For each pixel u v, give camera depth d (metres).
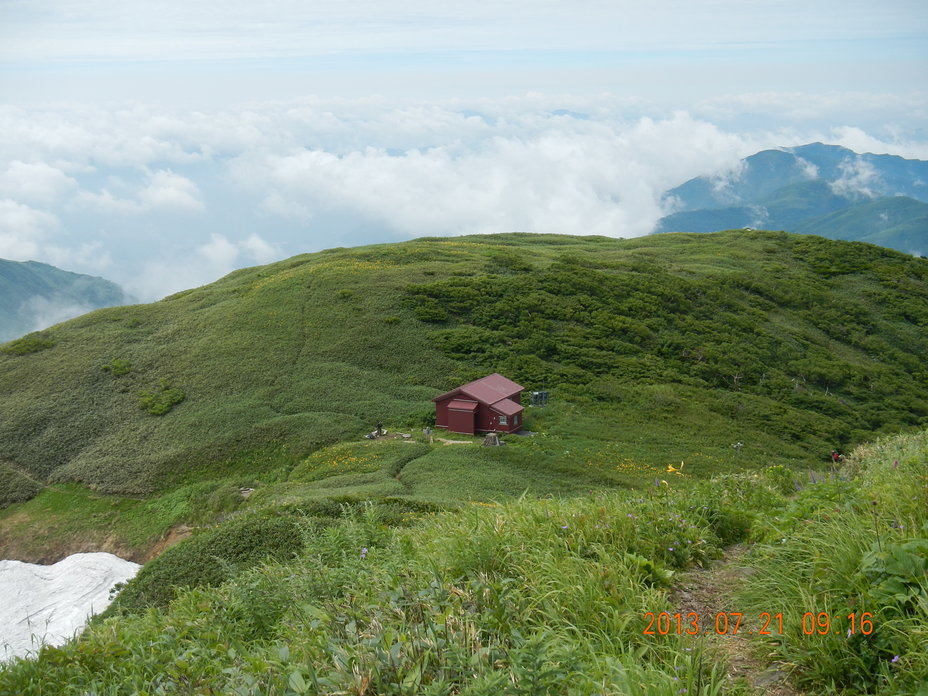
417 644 5.04
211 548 18.80
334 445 57.62
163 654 7.37
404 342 78.56
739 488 11.84
